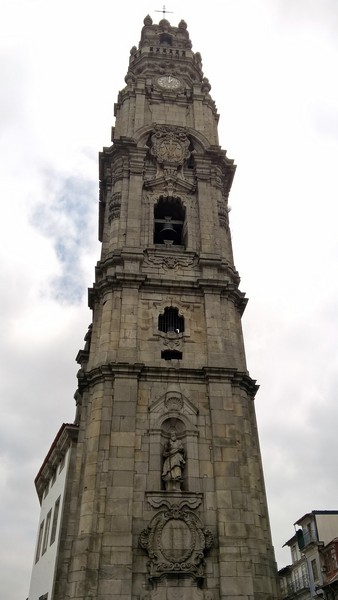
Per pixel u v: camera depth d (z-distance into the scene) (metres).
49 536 29.42
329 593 40.12
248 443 22.66
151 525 19.56
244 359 25.66
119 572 18.50
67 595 18.73
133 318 24.73
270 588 19.70
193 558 19.16
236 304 27.27
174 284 26.12
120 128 33.69
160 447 21.56
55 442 29.97
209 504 20.48
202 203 29.88
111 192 30.47
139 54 39.53
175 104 35.12
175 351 24.48
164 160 31.33
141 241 27.98
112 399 22.41
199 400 23.03
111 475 20.41
